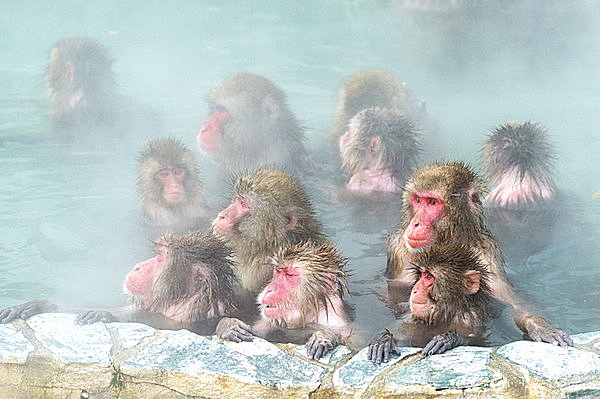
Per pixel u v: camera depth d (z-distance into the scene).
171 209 9.81
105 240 9.29
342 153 11.42
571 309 7.64
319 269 7.47
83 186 10.72
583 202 10.27
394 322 7.52
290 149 11.96
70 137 12.42
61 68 13.51
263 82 12.00
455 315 7.41
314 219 8.81
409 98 12.50
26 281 8.28
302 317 7.45
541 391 6.05
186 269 7.85
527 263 8.66
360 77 12.63
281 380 6.23
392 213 10.11
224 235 8.55
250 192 8.51
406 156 10.97
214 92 11.98
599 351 6.52
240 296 8.20
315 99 14.25
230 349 6.64
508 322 7.43
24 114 13.32
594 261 8.67
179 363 6.45
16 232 9.37
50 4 19.59
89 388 6.53
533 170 10.25
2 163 11.35
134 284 7.84
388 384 6.13
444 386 6.07
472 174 8.34
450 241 8.09
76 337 6.84
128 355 6.59
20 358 6.62
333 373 6.33
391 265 8.48
